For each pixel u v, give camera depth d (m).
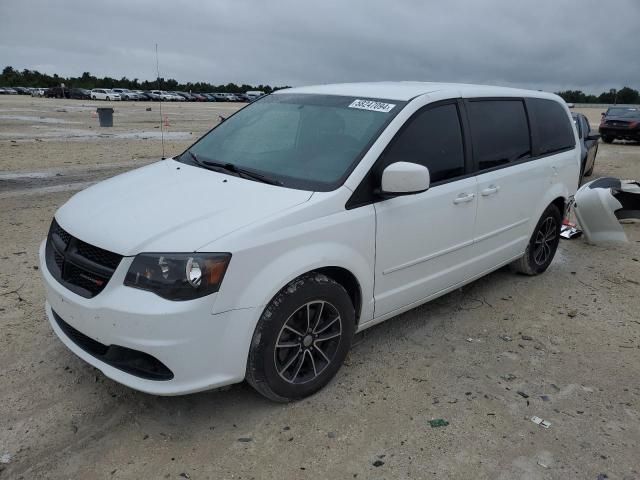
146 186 3.62
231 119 4.66
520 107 5.09
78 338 3.22
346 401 3.45
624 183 8.05
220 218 3.05
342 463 2.92
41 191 8.98
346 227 3.37
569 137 5.90
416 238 3.88
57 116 29.45
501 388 3.68
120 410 3.27
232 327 2.94
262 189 3.42
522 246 5.28
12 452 2.90
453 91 4.32
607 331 4.60
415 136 3.88
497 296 5.23
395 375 3.76
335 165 3.57
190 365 2.87
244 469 2.85
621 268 6.24
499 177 4.62
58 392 3.41
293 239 3.10
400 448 3.05
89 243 3.04
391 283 3.82
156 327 2.78
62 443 2.99
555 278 5.81
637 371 3.98
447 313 4.79
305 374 3.42
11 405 3.27
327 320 3.44
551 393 3.65
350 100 4.11
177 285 2.79
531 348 4.24
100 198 3.54
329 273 3.52
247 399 3.43
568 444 3.15
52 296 3.21
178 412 3.28
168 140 18.08
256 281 2.97
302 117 4.12
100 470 2.81
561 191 5.58
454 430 3.22
